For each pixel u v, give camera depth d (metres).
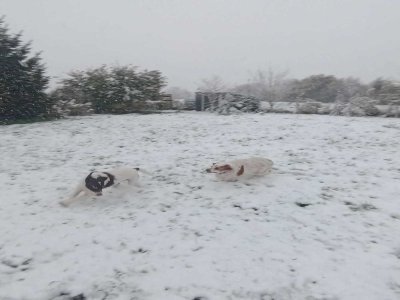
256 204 5.73
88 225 5.20
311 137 10.83
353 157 8.38
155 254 4.34
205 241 4.61
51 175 7.71
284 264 4.03
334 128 12.11
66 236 4.88
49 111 16.42
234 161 6.76
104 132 12.71
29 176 7.68
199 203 5.88
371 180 6.69
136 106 19.03
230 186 6.61
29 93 15.91
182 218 5.32
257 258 4.17
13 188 6.93
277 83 29.50
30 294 3.68
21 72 15.69
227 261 4.13
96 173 6.05
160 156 9.05
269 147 9.68
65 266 4.16
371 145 9.58
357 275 3.78
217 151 9.41
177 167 7.98
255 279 3.78
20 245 4.69
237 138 11.01
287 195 6.05
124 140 11.25
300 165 7.85
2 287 3.81
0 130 13.23
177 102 22.06
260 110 19.39
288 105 20.09
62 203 5.92
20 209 5.89
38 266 4.20
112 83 18.97
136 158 8.93
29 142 11.15
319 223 5.02
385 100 17.66
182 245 4.53
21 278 3.96
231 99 18.91
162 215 5.45
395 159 8.09
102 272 4.02
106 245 4.61
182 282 3.78
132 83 19.34
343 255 4.18
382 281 3.67
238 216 5.33
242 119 15.09
